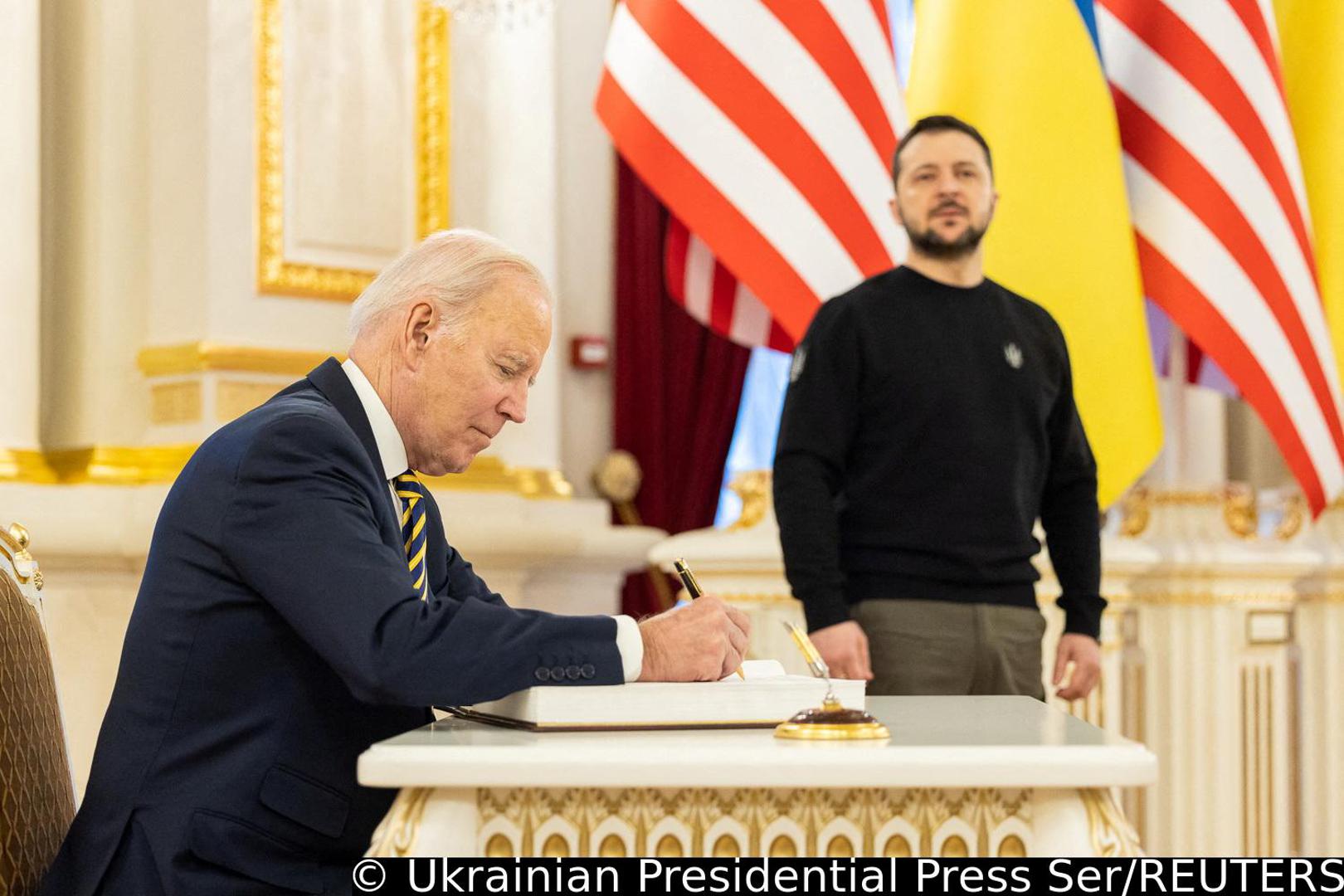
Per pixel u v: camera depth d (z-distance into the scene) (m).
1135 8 3.68
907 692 2.46
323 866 1.51
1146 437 3.35
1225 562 4.04
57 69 4.37
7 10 4.09
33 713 1.54
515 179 4.98
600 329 6.03
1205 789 4.02
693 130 3.44
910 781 1.09
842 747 1.14
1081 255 3.38
